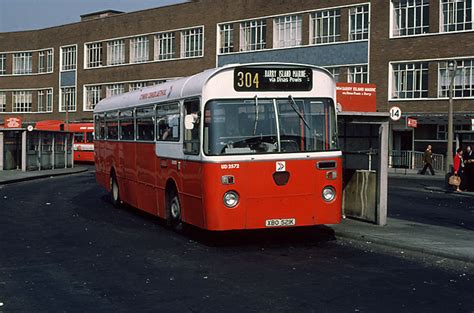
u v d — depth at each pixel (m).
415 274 8.86
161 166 13.16
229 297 7.55
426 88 38.53
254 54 47.12
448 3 37.41
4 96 67.56
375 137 13.41
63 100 63.56
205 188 10.57
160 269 9.25
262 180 10.62
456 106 37.03
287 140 10.83
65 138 40.69
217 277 8.67
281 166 10.72
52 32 64.19
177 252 10.66
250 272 9.00
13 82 66.94
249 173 10.58
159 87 13.55
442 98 37.53
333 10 42.62
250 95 10.73
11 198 20.73
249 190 10.58
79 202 19.31
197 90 10.95
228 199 10.49
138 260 9.95
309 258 10.10
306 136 10.95
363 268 9.28
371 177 13.60
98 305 7.23
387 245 11.27
